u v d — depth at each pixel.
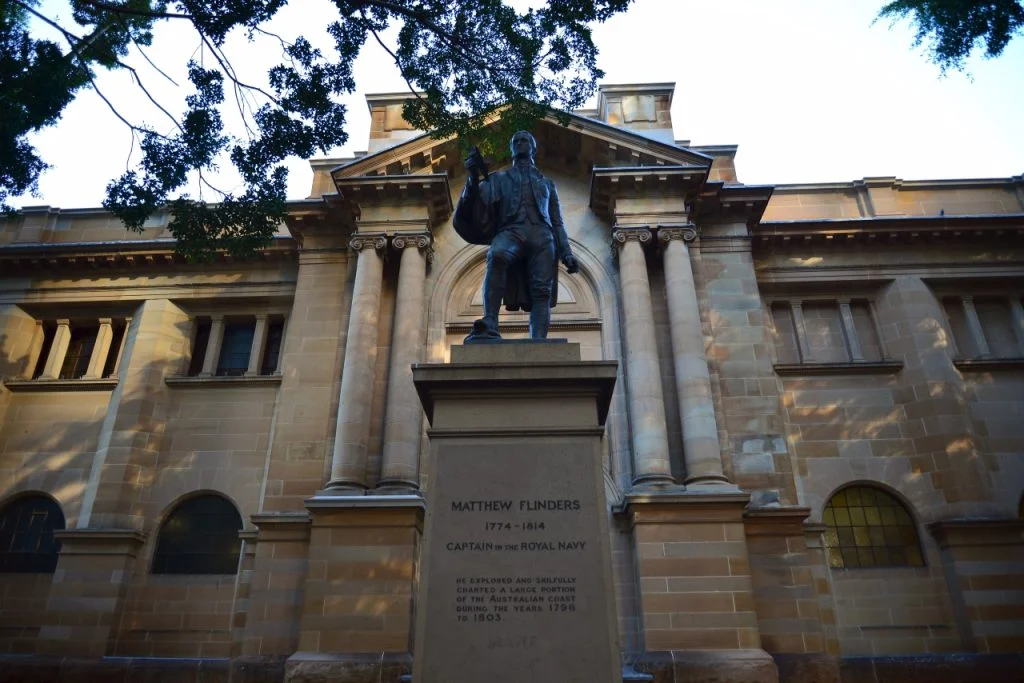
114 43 13.84
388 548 15.16
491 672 5.66
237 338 22.02
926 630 16.94
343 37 13.27
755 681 13.67
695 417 16.80
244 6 12.12
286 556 16.17
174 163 13.15
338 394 18.50
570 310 19.72
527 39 12.76
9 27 12.73
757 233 21.28
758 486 17.14
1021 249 21.48
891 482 18.67
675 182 19.48
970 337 20.86
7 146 12.71
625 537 16.20
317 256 20.75
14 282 22.25
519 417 6.74
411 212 19.66
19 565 18.88
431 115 13.59
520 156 8.80
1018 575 16.84
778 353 20.86
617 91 22.22
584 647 5.74
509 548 6.13
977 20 14.39
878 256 21.48
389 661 13.91
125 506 18.69
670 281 18.50
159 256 21.91
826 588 17.00
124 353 21.30
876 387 19.83
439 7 12.70
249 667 14.97
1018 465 18.83
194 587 17.97
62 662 16.42
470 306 19.92
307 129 13.52
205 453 19.53
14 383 20.94
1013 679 15.50
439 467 6.50
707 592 14.67
